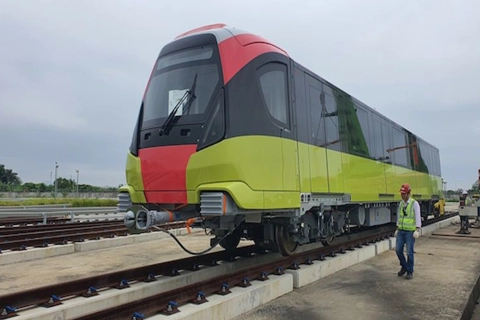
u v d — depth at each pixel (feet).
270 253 29.04
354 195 31.99
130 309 14.65
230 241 28.14
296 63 24.70
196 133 19.06
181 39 22.17
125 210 21.35
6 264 29.12
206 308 15.92
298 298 20.62
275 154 20.81
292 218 23.57
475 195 60.18
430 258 33.09
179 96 20.51
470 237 48.16
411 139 53.88
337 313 18.24
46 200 99.81
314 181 25.13
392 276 26.04
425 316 17.94
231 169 18.25
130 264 29.07
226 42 20.27
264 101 20.63
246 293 18.37
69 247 34.06
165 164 19.58
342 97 31.89
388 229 48.29
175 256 32.48
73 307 16.26
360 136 34.76
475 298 23.45
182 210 19.83
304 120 24.70
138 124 21.84
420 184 56.65
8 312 15.11
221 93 19.11
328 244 31.94
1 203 91.56
